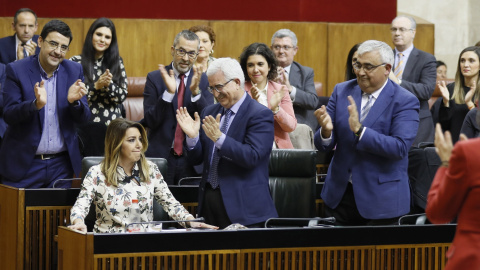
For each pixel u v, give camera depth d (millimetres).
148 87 16359
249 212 12531
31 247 13867
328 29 25812
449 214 8844
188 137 12914
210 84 12602
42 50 14945
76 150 15422
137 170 12977
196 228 12258
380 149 12508
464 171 8523
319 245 11859
